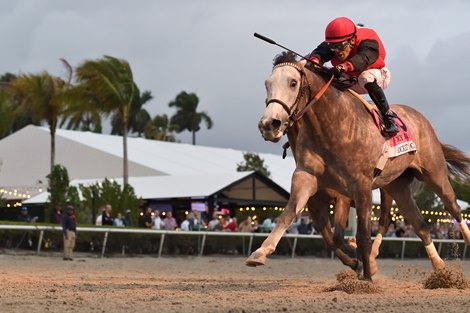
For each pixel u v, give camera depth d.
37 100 29.34
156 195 24.89
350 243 8.55
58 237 18.59
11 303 5.64
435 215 27.50
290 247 21.28
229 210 26.94
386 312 5.16
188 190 24.77
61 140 32.53
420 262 20.20
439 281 7.95
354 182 7.20
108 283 8.48
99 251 18.97
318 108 6.98
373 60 7.38
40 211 25.84
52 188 23.08
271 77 6.80
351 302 5.77
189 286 8.05
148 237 19.58
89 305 5.50
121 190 24.31
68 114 29.34
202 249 20.22
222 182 24.92
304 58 6.98
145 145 35.03
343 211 7.97
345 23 7.34
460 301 5.88
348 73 7.34
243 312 5.10
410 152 8.04
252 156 34.16
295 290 7.45
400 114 8.34
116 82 27.81
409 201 8.72
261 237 21.22
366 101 7.43
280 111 6.64
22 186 31.50
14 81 30.42
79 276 10.52
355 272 8.36
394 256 22.56
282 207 26.67
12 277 9.70
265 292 7.05
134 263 15.91
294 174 7.14
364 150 7.18
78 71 27.92
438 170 8.58
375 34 7.56
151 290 7.28
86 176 31.58
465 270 14.04
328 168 7.14
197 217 22.45
